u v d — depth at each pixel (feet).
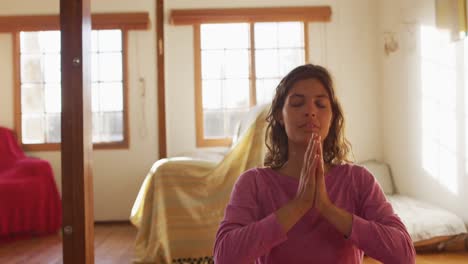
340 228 2.77
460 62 9.91
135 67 15.37
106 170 15.23
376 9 15.38
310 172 2.73
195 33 15.53
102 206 15.14
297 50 15.79
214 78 15.78
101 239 12.24
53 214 12.95
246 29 15.79
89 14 6.11
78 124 5.77
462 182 10.00
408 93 12.89
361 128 15.38
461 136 9.98
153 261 8.68
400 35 13.34
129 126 15.31
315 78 3.17
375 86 15.40
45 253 10.62
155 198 8.93
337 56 15.49
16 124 15.39
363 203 3.16
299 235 2.94
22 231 12.57
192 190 9.00
